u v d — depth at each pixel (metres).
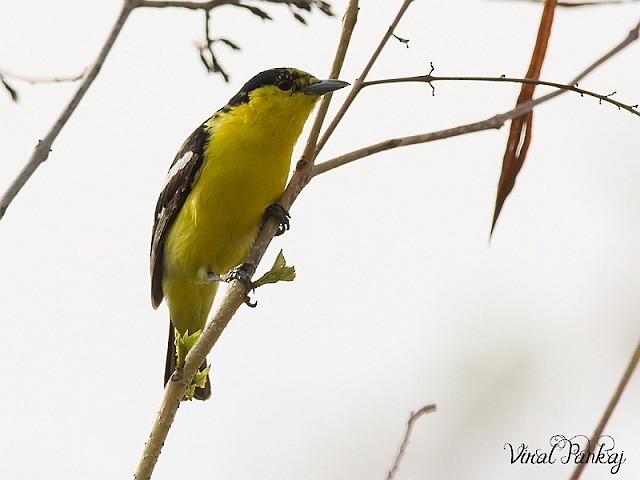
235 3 7.06
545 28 8.80
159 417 6.96
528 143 8.68
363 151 8.90
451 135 8.67
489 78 8.19
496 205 8.69
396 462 7.77
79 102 6.17
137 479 6.84
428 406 7.95
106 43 6.33
